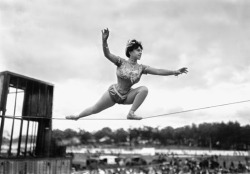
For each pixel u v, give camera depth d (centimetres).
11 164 1623
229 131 10731
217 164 4438
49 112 1945
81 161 4572
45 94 1945
